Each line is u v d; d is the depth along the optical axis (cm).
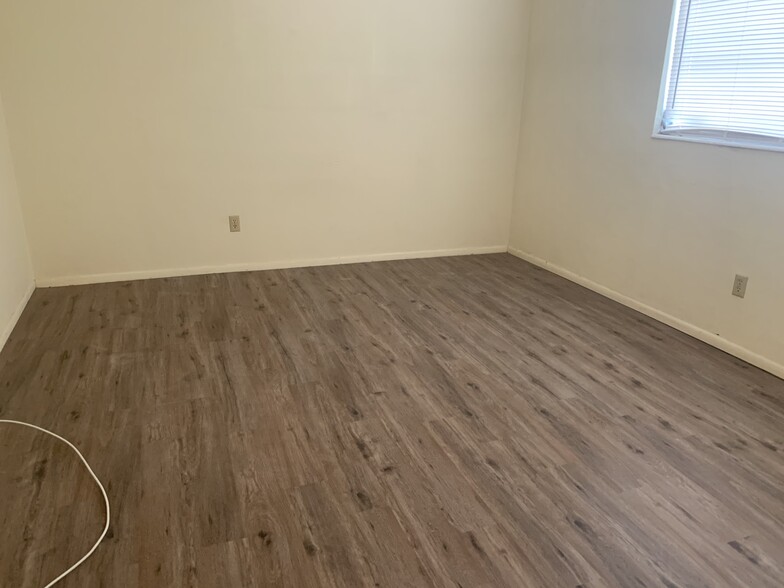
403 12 379
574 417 230
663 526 174
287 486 186
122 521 170
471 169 432
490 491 186
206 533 166
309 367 263
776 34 254
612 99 346
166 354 272
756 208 270
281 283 374
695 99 299
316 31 364
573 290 379
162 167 359
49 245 352
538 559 160
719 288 292
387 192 415
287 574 153
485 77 412
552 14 387
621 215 349
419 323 317
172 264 380
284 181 388
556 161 399
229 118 363
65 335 290
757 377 267
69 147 339
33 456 197
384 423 221
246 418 222
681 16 300
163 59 341
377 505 179
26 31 315
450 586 151
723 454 209
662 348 295
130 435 210
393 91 394
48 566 154
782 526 175
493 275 405
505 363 274
